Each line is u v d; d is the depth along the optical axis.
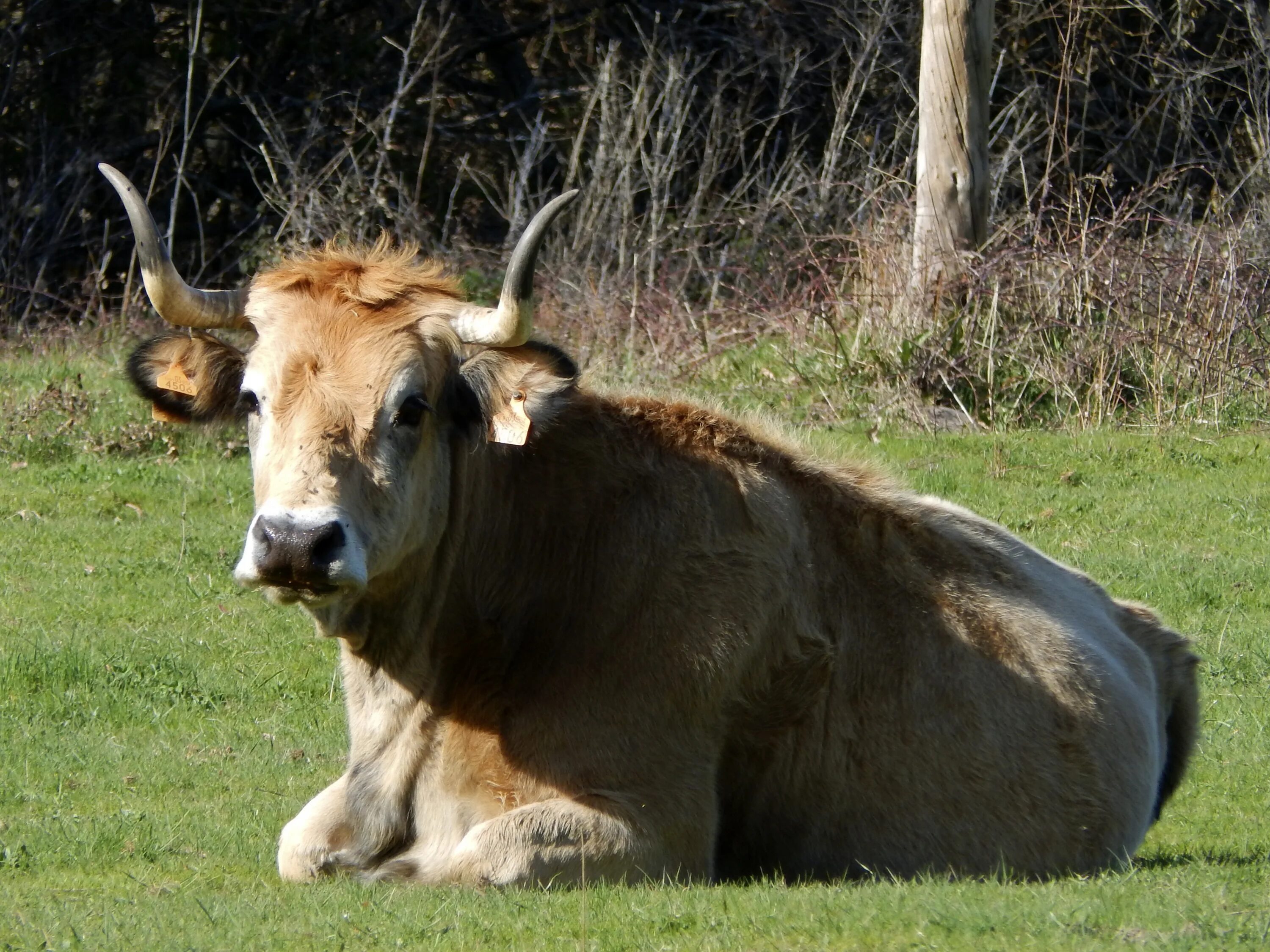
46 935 21.06
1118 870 26.75
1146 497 55.12
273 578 21.86
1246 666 41.12
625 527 25.34
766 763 25.69
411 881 24.09
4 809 29.67
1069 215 67.62
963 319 64.69
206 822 28.73
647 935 20.16
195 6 106.00
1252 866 25.12
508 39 113.44
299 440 22.91
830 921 20.20
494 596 25.19
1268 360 64.62
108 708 36.72
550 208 23.73
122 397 65.88
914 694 26.55
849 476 28.62
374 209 88.50
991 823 26.50
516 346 24.42
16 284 94.19
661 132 83.00
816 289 68.38
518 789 24.14
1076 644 28.31
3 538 50.41
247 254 97.31
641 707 24.38
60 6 106.25
